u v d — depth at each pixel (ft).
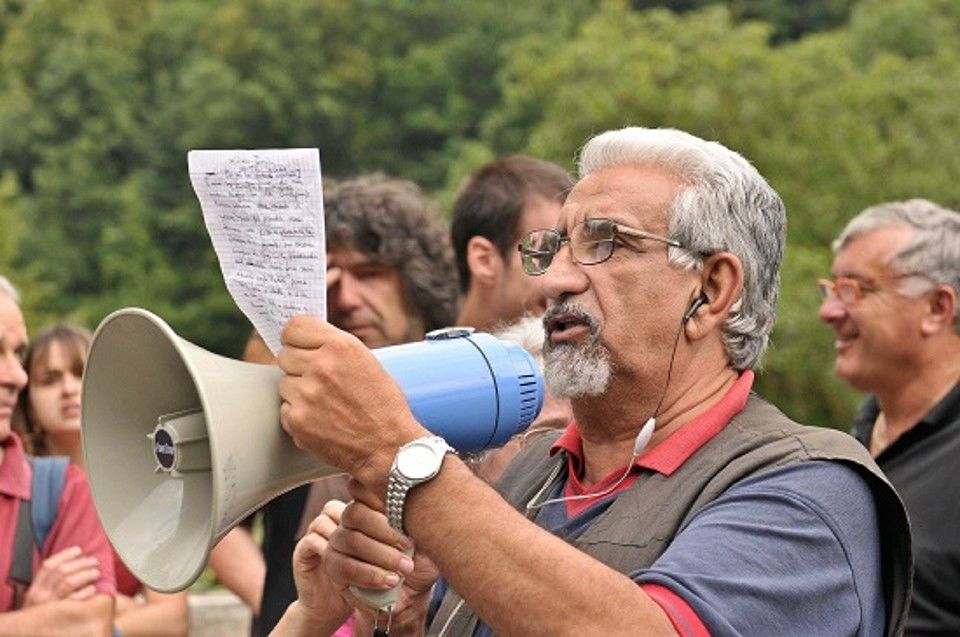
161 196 195.72
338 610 10.00
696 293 9.30
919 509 14.49
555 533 9.44
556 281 9.32
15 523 14.58
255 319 8.11
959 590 14.06
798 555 8.37
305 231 7.70
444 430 8.61
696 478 9.02
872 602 8.69
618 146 9.50
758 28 99.30
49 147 200.54
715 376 9.46
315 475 8.39
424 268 15.07
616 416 9.46
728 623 7.96
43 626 14.20
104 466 8.41
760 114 93.15
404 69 208.95
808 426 9.30
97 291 185.26
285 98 203.41
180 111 201.67
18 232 138.21
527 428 9.10
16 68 211.41
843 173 92.84
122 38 215.92
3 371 14.69
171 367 8.24
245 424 7.77
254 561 16.87
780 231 9.67
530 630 7.86
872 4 156.87
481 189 15.24
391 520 8.14
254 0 209.97
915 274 15.93
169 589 7.76
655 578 8.09
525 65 100.68
